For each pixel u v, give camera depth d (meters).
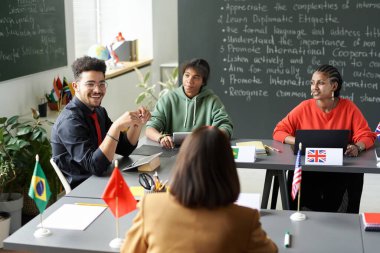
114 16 6.82
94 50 5.66
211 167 1.56
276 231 2.20
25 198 4.09
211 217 1.58
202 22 5.57
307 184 3.50
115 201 2.12
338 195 3.47
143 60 6.80
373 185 4.77
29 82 4.52
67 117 2.94
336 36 5.36
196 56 5.65
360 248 2.04
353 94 5.43
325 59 5.43
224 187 1.56
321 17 5.35
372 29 5.28
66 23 5.18
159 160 3.11
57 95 4.62
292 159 3.11
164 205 1.63
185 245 1.57
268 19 5.45
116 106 6.00
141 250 1.67
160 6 7.04
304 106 3.52
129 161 3.17
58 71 5.05
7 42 4.13
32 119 4.34
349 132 3.10
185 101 3.71
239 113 5.68
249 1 5.45
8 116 4.23
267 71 5.55
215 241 1.56
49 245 2.08
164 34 7.14
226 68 5.62
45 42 4.73
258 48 5.52
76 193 2.64
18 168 3.80
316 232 2.19
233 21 5.51
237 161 3.07
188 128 3.72
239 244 1.59
